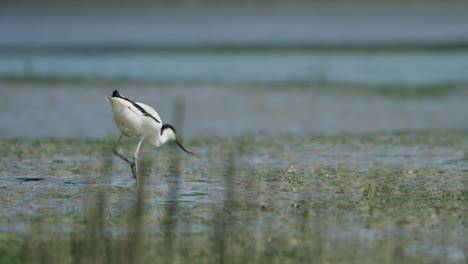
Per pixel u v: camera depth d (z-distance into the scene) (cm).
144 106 1252
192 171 1305
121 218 977
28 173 1281
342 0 7706
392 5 7481
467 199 1079
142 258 822
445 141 1656
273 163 1384
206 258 824
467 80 2909
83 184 1192
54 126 1973
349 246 860
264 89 2708
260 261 813
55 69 3378
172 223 955
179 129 1936
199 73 3238
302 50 4216
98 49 4366
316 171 1298
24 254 829
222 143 1647
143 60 3794
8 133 1864
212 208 1030
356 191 1135
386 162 1394
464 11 7019
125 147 1572
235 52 4166
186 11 7150
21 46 4566
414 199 1080
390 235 900
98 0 7494
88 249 841
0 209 1020
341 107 2317
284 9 7350
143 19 6588
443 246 859
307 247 857
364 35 5291
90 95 2525
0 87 2692
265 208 1028
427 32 5475
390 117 2158
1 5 7181
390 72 3216
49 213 1001
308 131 1928
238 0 7725
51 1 7319
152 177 1249
